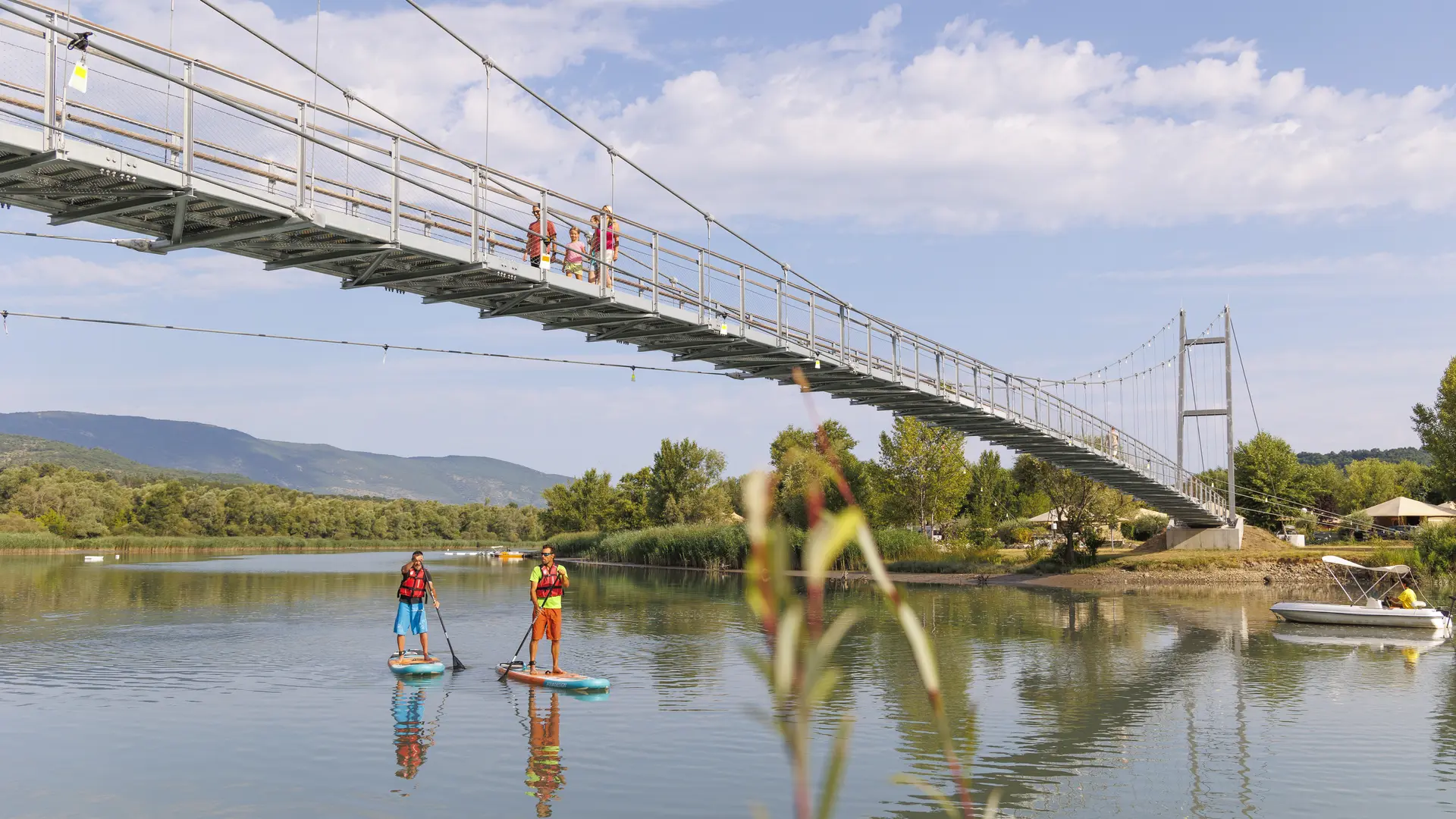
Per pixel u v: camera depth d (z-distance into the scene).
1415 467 93.50
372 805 11.91
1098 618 33.88
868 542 1.23
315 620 32.69
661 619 33.03
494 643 26.59
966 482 66.88
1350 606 32.91
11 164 13.76
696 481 89.44
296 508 136.12
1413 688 20.30
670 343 27.53
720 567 68.81
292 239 17.67
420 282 20.73
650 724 16.27
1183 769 13.89
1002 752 14.76
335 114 16.94
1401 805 12.27
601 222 23.41
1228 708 18.16
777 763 13.82
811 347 30.25
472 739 15.22
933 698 1.27
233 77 15.52
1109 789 12.90
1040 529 79.88
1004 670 22.16
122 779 13.02
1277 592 46.66
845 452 74.50
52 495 114.12
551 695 18.83
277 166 16.17
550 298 22.92
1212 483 76.88
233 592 46.38
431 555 111.38
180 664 22.66
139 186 14.87
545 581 20.31
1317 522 72.25
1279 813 11.93
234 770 13.45
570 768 13.55
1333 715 17.58
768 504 1.23
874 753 14.48
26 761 13.88
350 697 18.62
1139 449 52.16
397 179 18.14
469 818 11.41
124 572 66.44
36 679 20.56
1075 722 16.89
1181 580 51.22
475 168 19.88
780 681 1.18
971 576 55.31
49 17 13.44
